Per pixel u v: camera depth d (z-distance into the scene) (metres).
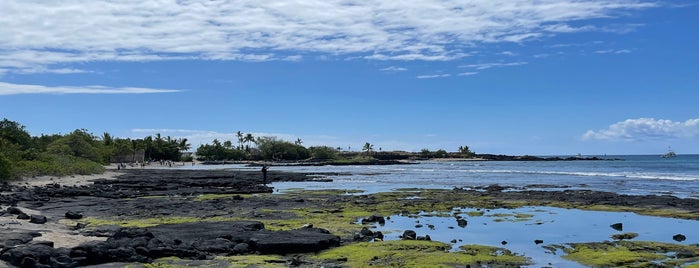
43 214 28.44
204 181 66.06
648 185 55.47
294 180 71.75
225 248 17.86
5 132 86.56
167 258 16.39
